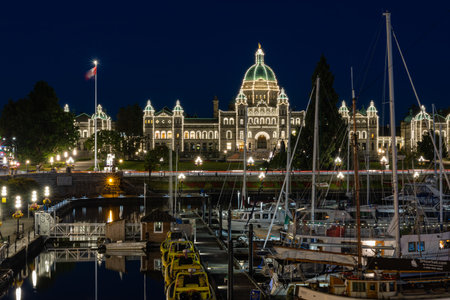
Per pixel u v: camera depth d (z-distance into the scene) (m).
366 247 38.09
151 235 60.69
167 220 60.91
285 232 50.06
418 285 32.84
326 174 115.88
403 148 190.12
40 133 127.38
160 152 151.50
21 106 130.62
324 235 41.59
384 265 34.12
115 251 58.69
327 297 31.48
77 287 44.88
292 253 38.75
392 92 38.78
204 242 60.59
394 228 40.00
